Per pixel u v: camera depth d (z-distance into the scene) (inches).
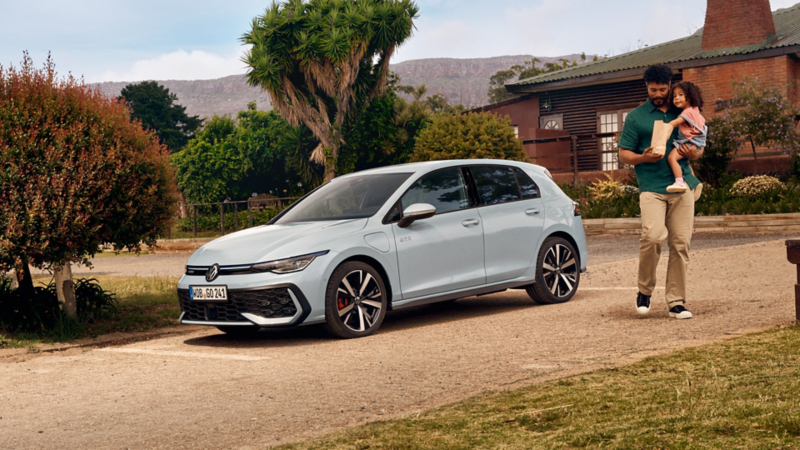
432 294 273.0
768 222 572.4
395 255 263.3
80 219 267.9
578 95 1037.2
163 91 2524.6
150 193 294.4
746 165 753.6
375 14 968.9
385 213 268.4
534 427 126.2
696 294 297.0
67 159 268.5
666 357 177.0
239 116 1222.9
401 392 172.9
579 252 317.4
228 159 1146.0
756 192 635.5
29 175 264.7
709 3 885.2
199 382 199.5
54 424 164.7
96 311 316.5
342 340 251.6
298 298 242.4
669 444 104.7
